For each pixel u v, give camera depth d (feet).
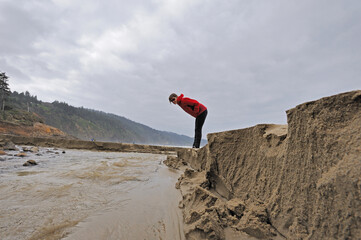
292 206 5.35
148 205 8.38
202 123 19.48
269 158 7.18
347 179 3.98
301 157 5.49
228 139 10.43
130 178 13.96
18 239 4.97
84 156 32.48
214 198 7.73
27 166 17.81
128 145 65.57
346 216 3.86
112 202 8.48
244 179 8.44
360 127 4.21
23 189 9.64
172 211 7.79
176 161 25.12
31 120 150.00
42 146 61.00
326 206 4.34
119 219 6.71
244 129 9.66
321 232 4.29
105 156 34.78
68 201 8.18
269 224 6.02
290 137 6.06
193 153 20.79
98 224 6.20
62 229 5.70
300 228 4.85
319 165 4.88
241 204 7.14
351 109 4.55
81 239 5.21
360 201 3.67
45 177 12.84
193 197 8.18
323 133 4.95
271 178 6.77
